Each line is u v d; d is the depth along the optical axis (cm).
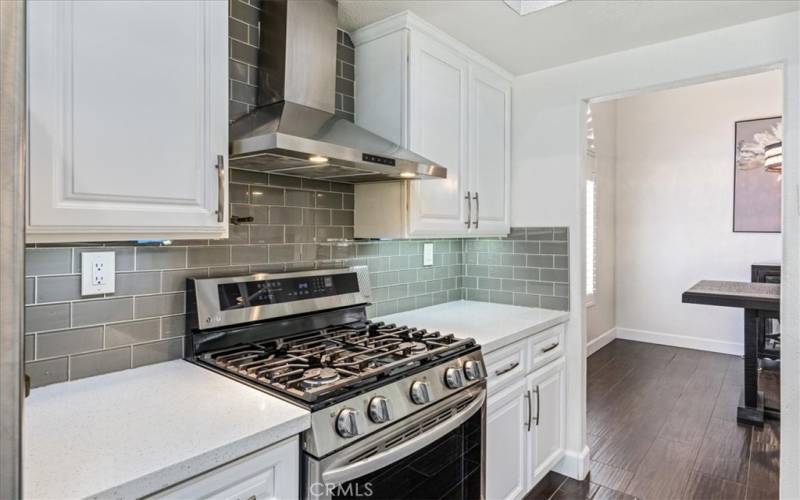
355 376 128
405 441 131
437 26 201
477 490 166
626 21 198
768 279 432
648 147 526
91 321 135
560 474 251
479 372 164
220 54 128
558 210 251
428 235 205
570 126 246
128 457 90
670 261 515
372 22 198
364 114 207
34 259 124
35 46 94
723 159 485
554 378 237
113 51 106
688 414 329
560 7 186
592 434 298
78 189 100
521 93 262
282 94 168
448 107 212
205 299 155
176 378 135
